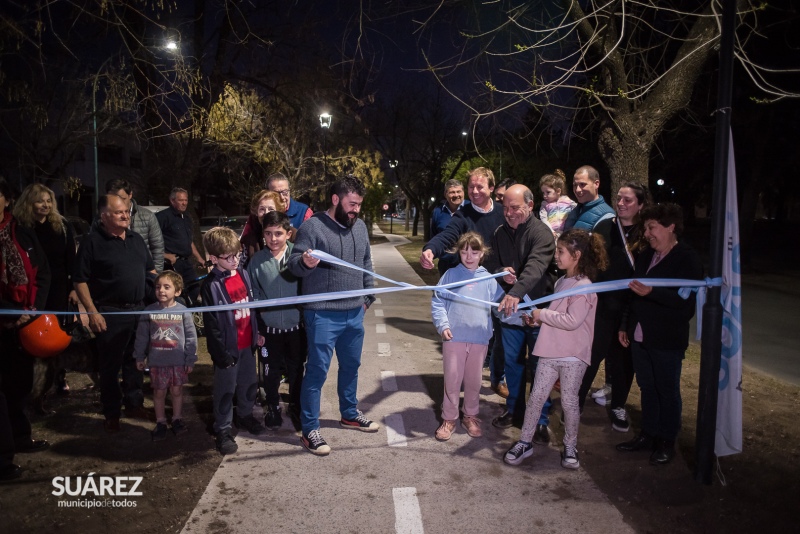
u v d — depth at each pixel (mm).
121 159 33375
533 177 26078
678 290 3531
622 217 4258
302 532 2939
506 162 26328
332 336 3885
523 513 3141
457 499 3287
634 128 6395
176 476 3555
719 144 3289
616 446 3988
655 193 29125
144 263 4320
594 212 4445
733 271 3389
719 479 3545
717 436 3467
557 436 4246
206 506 3195
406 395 5125
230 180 25141
